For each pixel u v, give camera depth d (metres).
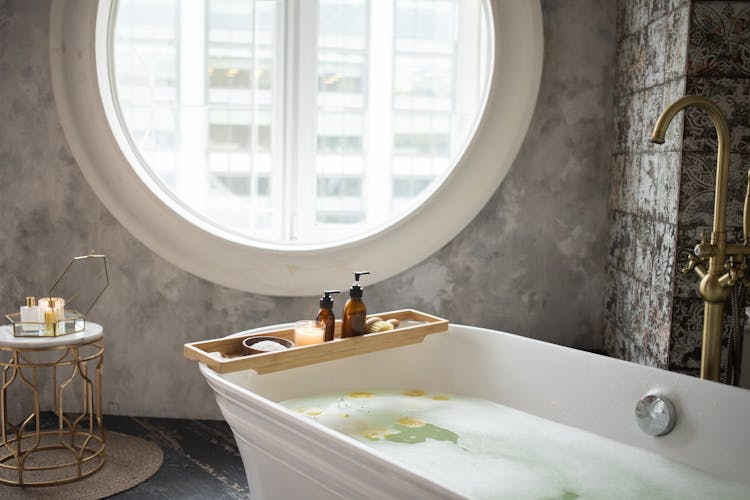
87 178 3.00
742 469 1.92
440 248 3.13
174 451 2.86
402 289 3.17
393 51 6.03
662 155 2.56
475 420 2.40
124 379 3.17
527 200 3.16
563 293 3.21
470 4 5.97
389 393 2.64
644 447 2.15
